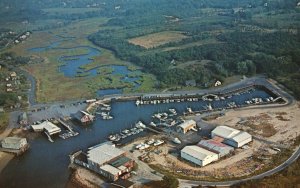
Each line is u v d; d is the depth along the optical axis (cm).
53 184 16438
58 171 17438
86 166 17238
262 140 18650
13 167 18000
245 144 18312
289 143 18200
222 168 16512
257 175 15775
